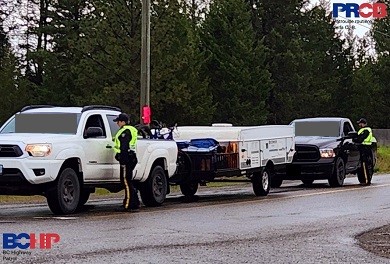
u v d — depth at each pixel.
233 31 56.41
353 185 27.33
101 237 12.80
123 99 41.31
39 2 55.69
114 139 18.08
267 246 12.03
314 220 15.71
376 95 71.94
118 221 15.23
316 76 68.00
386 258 11.02
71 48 45.19
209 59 54.56
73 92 47.66
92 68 42.62
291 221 15.51
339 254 11.33
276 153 23.31
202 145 20.66
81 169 17.02
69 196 16.70
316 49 68.75
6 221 15.06
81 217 15.98
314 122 27.62
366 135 27.75
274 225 14.80
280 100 62.88
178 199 21.45
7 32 56.66
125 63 41.34
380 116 71.94
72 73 46.31
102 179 17.77
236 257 10.95
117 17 41.59
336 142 26.47
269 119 63.59
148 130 20.70
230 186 27.61
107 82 42.56
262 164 22.39
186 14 49.41
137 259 10.67
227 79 55.84
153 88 42.12
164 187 19.55
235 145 21.14
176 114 44.28
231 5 56.69
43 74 51.78
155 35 41.81
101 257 10.80
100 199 21.55
